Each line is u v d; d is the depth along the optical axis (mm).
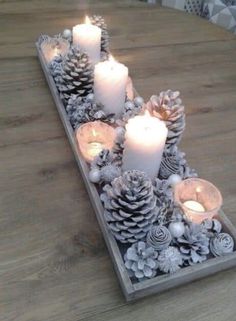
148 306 320
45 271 335
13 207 391
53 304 312
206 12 1131
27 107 546
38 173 436
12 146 472
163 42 748
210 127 538
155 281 321
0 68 627
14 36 717
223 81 646
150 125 377
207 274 346
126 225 331
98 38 570
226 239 353
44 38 668
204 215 362
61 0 867
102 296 322
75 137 467
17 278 327
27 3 842
